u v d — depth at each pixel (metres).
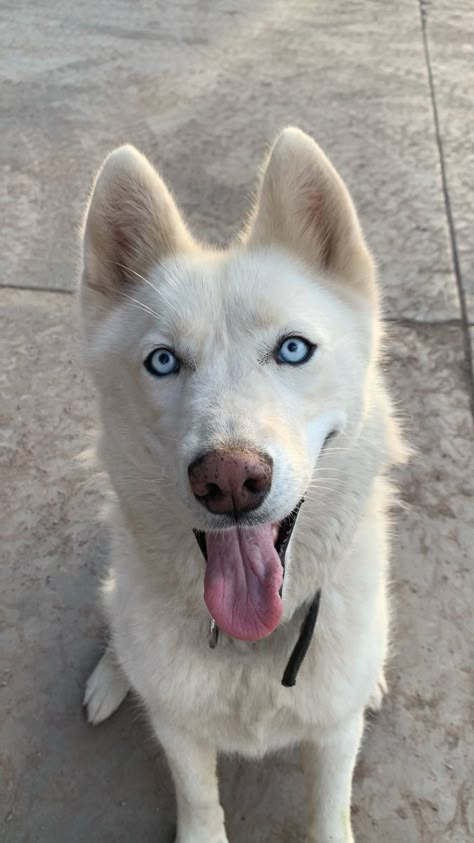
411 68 1.24
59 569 0.62
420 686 0.54
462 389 0.74
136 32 1.35
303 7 1.45
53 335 0.80
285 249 0.41
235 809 0.50
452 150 1.05
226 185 0.98
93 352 0.42
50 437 0.71
